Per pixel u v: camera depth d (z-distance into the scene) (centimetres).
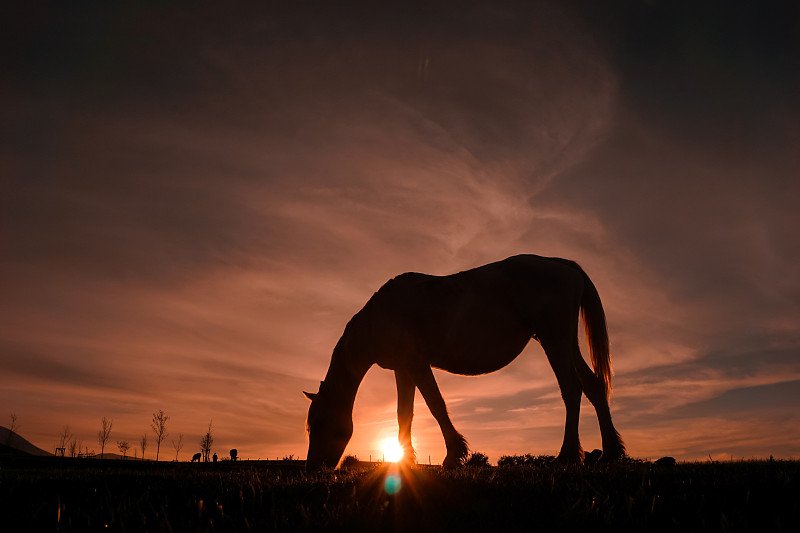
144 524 345
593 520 327
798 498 361
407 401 839
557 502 382
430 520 350
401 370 836
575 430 723
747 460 629
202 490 480
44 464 1627
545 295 775
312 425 900
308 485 486
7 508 414
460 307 805
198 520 354
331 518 352
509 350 820
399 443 828
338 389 905
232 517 367
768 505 349
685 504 360
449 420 783
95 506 420
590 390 777
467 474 531
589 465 629
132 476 618
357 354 887
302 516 355
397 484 462
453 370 843
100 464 1623
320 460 881
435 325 814
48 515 388
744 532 294
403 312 829
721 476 463
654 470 522
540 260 806
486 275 812
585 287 805
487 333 802
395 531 327
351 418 910
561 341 761
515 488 434
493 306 798
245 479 569
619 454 707
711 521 314
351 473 606
